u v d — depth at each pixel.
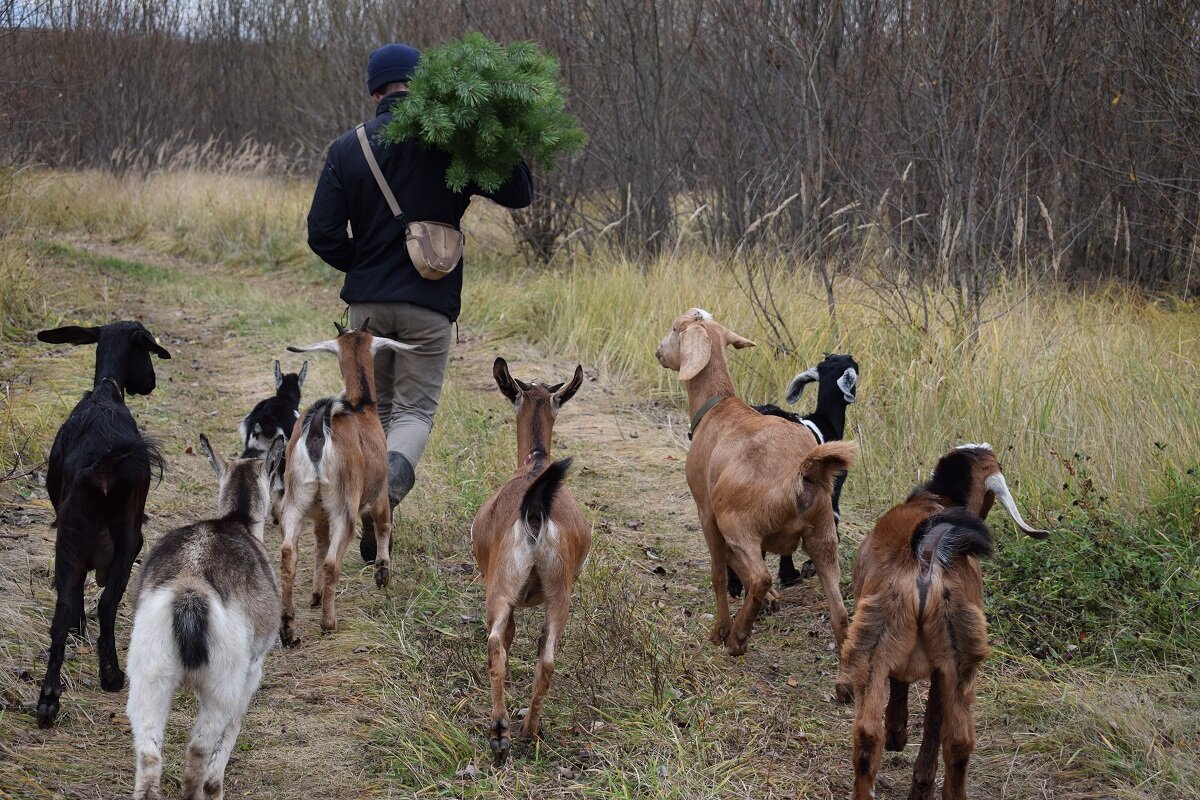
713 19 17.06
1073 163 15.17
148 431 10.92
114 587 5.98
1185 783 5.43
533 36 18.50
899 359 11.02
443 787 5.44
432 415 8.52
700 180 17.58
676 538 9.09
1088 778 5.64
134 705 4.72
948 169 12.58
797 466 6.54
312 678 6.45
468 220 21.48
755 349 12.06
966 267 12.48
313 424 6.89
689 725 6.09
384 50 8.42
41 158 27.30
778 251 14.34
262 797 5.29
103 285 18.27
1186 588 7.06
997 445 9.39
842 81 15.32
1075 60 14.76
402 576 7.98
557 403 6.79
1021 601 7.25
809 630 7.50
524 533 5.74
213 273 21.44
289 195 25.30
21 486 8.88
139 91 29.88
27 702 5.84
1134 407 9.41
